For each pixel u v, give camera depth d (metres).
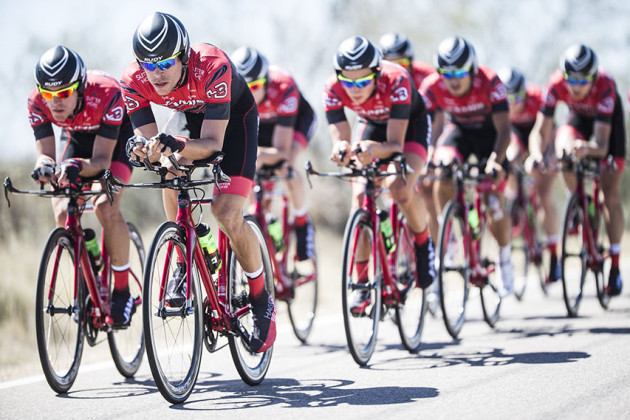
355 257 13.91
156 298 11.18
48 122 13.13
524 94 24.23
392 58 19.55
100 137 13.11
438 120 19.52
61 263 12.62
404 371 13.12
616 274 19.88
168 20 10.80
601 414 9.81
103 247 13.50
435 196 18.30
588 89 19.56
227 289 12.27
